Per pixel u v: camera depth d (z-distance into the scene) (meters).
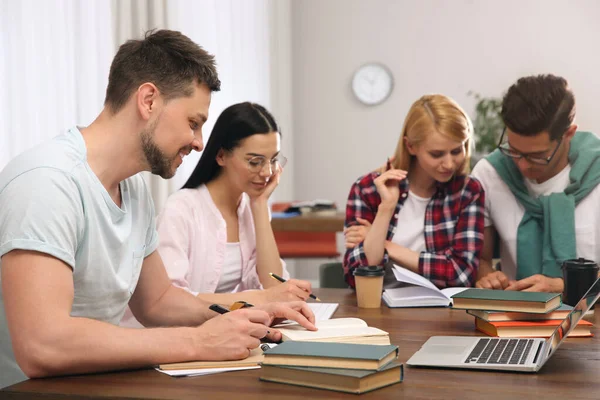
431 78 6.08
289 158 6.22
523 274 2.48
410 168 2.46
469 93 6.02
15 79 2.58
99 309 1.47
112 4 3.25
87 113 3.03
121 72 1.41
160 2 3.69
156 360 1.26
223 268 2.19
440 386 1.17
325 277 2.73
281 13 6.02
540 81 2.19
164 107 1.41
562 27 5.84
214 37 4.47
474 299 1.62
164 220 2.08
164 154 1.43
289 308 1.53
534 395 1.12
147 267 1.67
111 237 1.45
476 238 2.38
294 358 1.19
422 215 2.45
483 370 1.28
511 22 5.92
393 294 2.08
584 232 2.39
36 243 1.22
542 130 2.16
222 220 2.18
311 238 4.61
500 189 2.53
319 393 1.13
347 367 1.16
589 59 5.80
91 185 1.38
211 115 4.51
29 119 2.65
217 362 1.30
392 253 2.34
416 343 1.53
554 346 1.27
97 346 1.22
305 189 6.39
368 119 6.22
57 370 1.21
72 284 1.28
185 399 1.10
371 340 1.45
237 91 4.98
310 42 6.30
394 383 1.19
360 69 6.18
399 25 6.12
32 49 2.67
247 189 2.17
